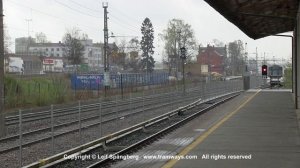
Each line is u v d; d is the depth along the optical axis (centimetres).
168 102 3528
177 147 1341
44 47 17662
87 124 2214
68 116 2680
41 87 4166
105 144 1419
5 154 1439
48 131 1992
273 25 3184
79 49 12056
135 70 12425
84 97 4450
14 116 2752
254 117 2244
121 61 12088
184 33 11106
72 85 5644
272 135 1570
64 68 12456
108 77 5134
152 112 2856
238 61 15075
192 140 1470
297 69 2697
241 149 1268
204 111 2627
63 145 1577
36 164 1050
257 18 2647
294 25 2914
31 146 1583
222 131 1700
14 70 11500
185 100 3584
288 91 5119
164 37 11200
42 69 13275
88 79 5700
